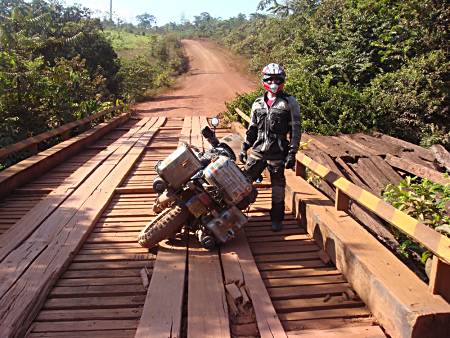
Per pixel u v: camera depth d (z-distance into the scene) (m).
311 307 3.56
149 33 90.19
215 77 38.47
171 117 16.98
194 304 3.49
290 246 4.70
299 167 6.39
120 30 81.19
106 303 3.58
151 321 3.24
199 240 4.50
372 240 4.05
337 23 16.17
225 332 3.15
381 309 3.30
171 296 3.58
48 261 4.12
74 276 4.01
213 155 4.77
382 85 12.70
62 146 8.84
